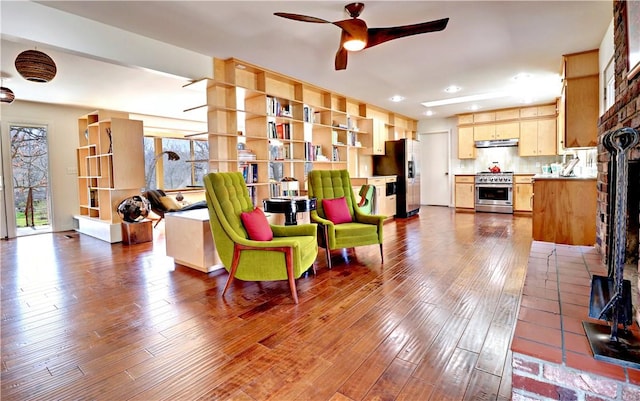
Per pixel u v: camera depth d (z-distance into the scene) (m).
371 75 4.76
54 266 3.66
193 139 8.26
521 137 7.26
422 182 9.17
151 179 7.45
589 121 3.80
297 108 5.07
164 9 2.82
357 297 2.64
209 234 3.32
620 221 1.25
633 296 1.61
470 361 1.76
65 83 4.66
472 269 3.31
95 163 5.67
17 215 5.71
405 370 1.69
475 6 2.81
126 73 4.23
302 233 3.20
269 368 1.73
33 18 2.71
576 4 2.78
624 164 1.24
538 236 3.90
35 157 5.93
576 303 1.61
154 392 1.56
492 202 7.41
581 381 1.16
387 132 7.77
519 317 1.48
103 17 2.96
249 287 2.92
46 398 1.52
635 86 1.68
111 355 1.87
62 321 2.30
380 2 2.72
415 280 3.02
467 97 6.41
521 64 4.29
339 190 4.10
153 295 2.75
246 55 3.94
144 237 4.88
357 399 1.49
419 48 3.73
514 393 1.29
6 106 5.54
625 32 1.86
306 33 3.31
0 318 2.36
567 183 3.74
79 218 5.90
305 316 2.32
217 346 1.95
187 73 3.76
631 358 1.12
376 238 3.65
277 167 5.33
